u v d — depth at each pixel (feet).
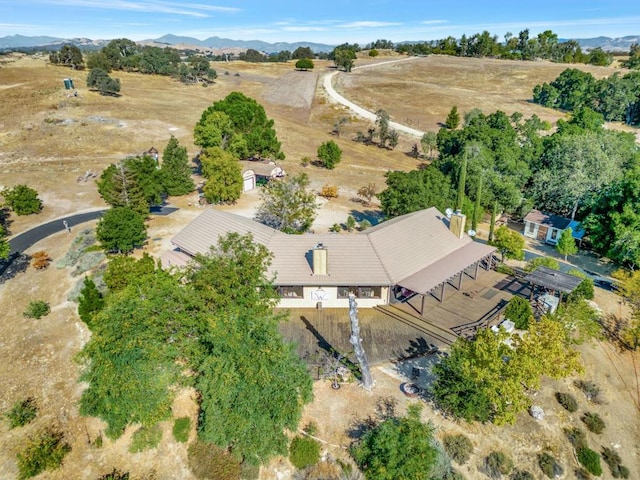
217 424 77.51
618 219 151.33
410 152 307.99
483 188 187.32
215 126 234.79
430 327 115.14
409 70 566.36
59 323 120.78
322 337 111.55
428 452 74.74
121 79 436.35
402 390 95.76
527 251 171.73
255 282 96.68
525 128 258.78
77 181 223.10
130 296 91.97
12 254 156.56
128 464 85.61
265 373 76.23
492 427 88.74
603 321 123.03
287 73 549.54
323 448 84.28
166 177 200.75
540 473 81.92
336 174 253.24
